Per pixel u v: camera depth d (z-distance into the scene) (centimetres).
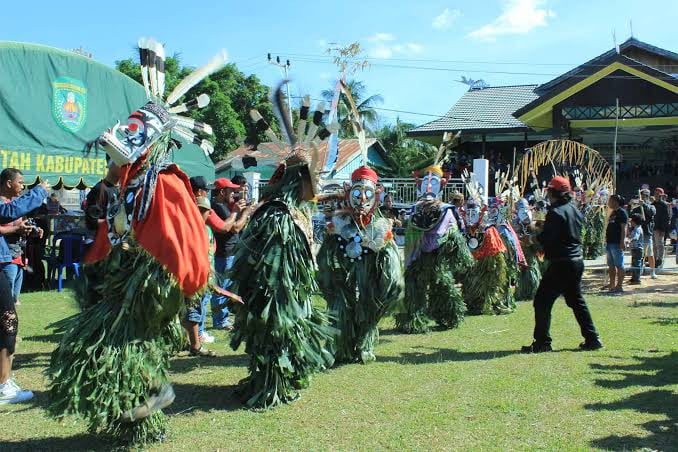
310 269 527
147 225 397
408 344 757
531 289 1131
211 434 444
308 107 543
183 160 1297
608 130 2695
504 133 2744
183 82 441
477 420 475
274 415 486
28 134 1076
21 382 562
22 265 758
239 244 520
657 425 465
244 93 2934
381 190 663
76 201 2170
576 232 704
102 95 1188
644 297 1134
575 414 489
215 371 618
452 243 840
